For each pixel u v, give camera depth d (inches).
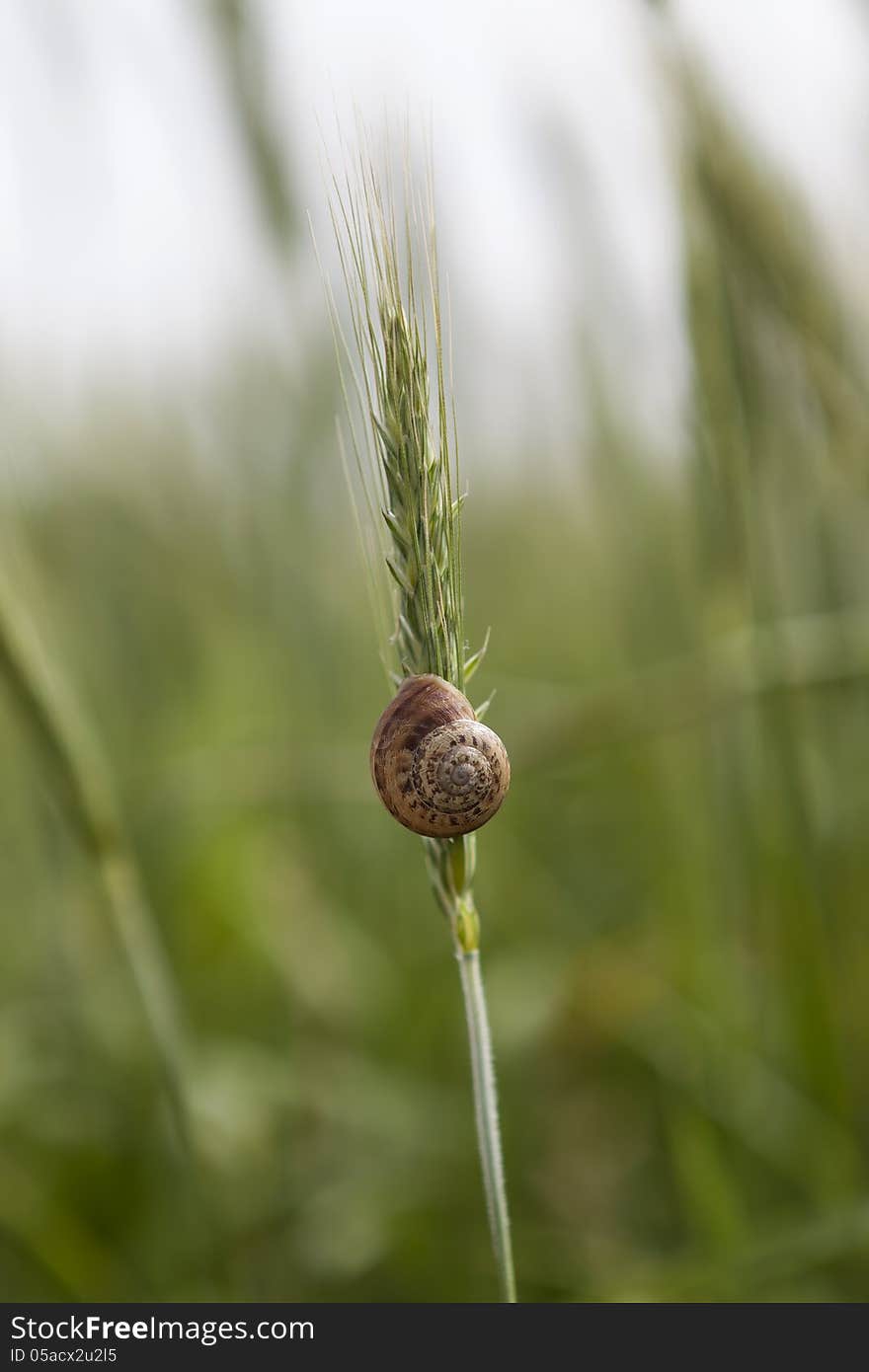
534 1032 17.8
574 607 26.4
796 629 14.7
